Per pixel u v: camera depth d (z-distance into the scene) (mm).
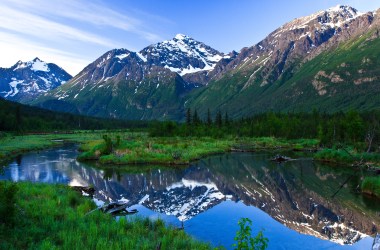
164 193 37219
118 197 34469
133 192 37406
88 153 65625
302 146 95562
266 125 126000
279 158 66000
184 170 54344
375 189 36062
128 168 55500
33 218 19297
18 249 14625
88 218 20969
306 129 115312
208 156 74062
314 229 24641
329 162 64062
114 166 57344
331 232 24000
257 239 13594
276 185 42250
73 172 50188
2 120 135000
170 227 21453
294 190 39188
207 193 37375
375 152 63469
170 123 126312
